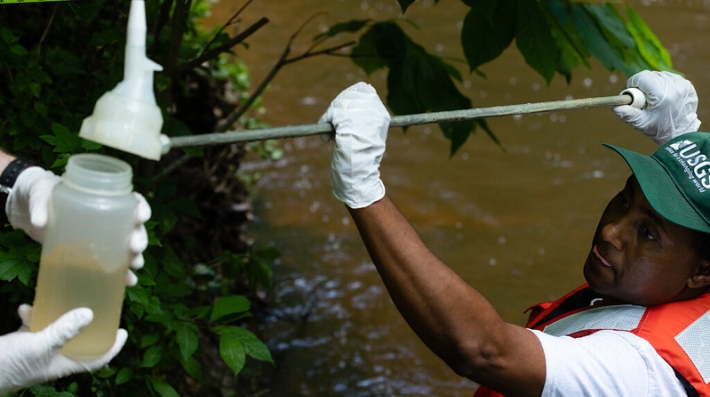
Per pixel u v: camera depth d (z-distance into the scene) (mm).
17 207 2285
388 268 2385
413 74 4598
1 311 3713
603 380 2504
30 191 2240
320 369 6152
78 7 3701
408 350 6488
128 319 3732
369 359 6336
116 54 4027
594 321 2842
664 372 2572
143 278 3262
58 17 4441
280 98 10531
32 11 4652
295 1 13555
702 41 13086
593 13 4117
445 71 4633
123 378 3561
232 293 6492
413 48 4719
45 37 4316
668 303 2793
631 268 2777
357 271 7430
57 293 1994
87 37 4324
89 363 2041
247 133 2180
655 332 2660
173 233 5973
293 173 9000
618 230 2805
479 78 11664
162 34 4547
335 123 2338
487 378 2490
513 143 10047
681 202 2689
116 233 1971
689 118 3240
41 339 1947
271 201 8398
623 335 2656
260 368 6090
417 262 2369
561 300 3238
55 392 2992
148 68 1915
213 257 6438
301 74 11203
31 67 3678
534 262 7707
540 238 8125
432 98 4582
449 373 6281
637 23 4391
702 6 14531
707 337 2682
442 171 9266
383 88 11156
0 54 3695
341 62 11664
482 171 9344
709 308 2781
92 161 2002
